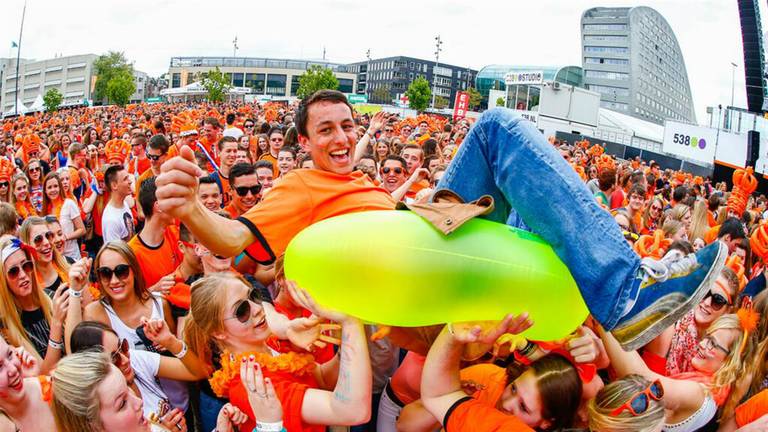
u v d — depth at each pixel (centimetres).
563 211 186
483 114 213
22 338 309
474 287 172
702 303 298
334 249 177
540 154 194
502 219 227
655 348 287
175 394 299
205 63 13500
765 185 1781
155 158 619
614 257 182
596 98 3466
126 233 528
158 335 266
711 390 254
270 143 770
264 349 242
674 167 2416
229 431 225
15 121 2672
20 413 227
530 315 180
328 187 235
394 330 219
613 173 767
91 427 203
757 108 2969
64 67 12812
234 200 485
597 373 266
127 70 10331
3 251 308
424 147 835
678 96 15512
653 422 199
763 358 258
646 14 13225
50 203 571
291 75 13125
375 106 4884
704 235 600
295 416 208
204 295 232
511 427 190
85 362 210
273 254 227
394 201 258
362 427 278
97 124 2075
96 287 346
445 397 205
